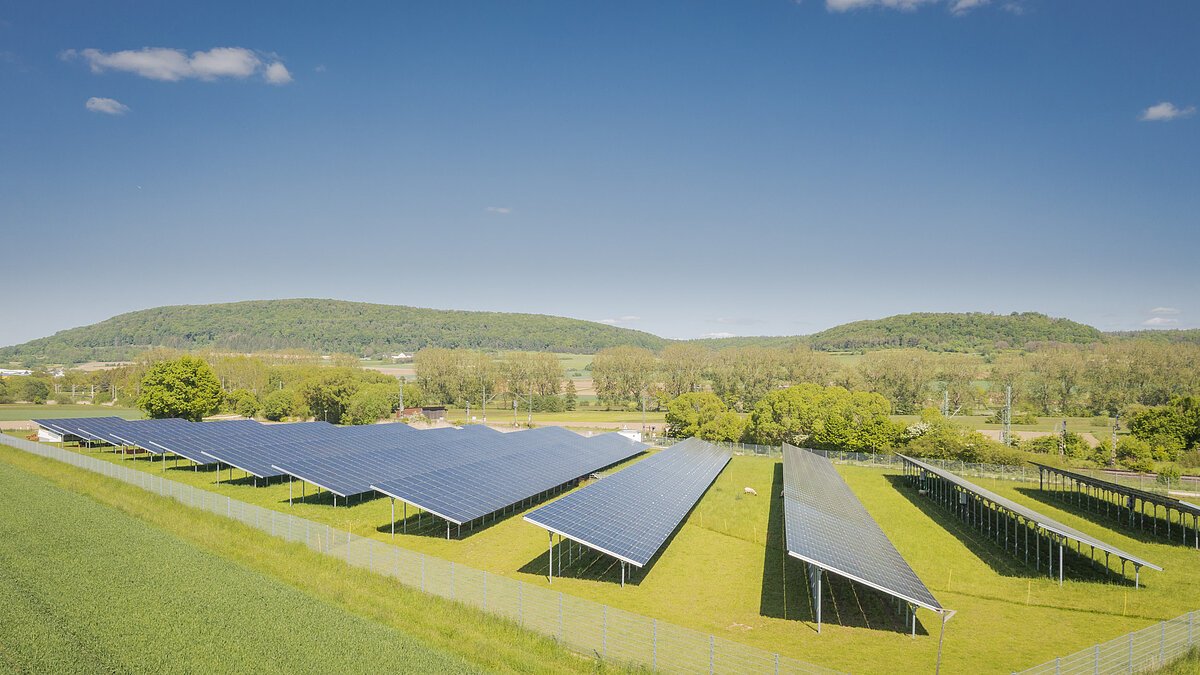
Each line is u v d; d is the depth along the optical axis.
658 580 41.91
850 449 103.56
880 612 37.72
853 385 155.12
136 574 36.78
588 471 73.25
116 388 188.75
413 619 32.84
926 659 31.77
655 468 64.44
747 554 48.22
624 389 180.12
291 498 56.50
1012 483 82.62
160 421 85.00
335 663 27.83
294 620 31.86
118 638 29.05
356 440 77.25
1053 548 52.09
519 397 175.88
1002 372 163.00
